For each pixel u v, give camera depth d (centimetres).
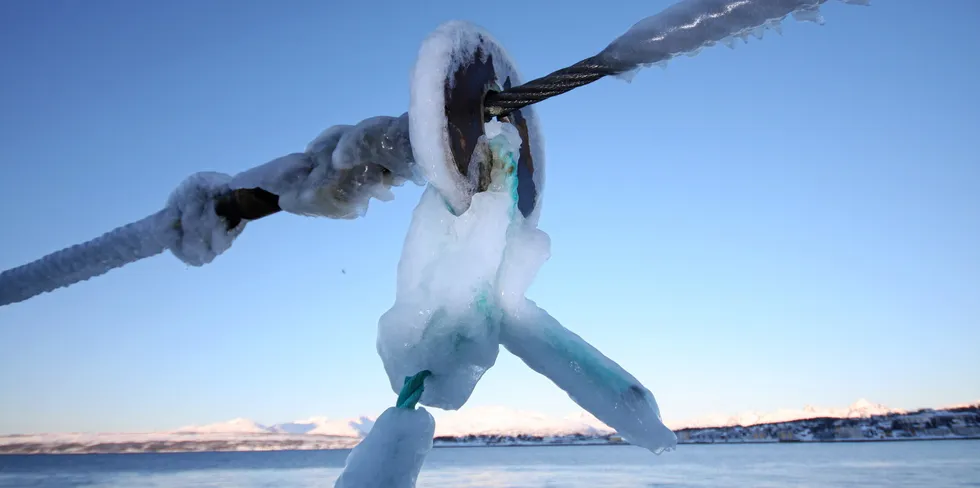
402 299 168
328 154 178
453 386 166
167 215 193
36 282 200
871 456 6309
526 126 190
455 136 156
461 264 166
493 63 171
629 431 160
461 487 3638
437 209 169
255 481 4762
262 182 181
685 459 7106
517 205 180
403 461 152
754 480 3572
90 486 4569
